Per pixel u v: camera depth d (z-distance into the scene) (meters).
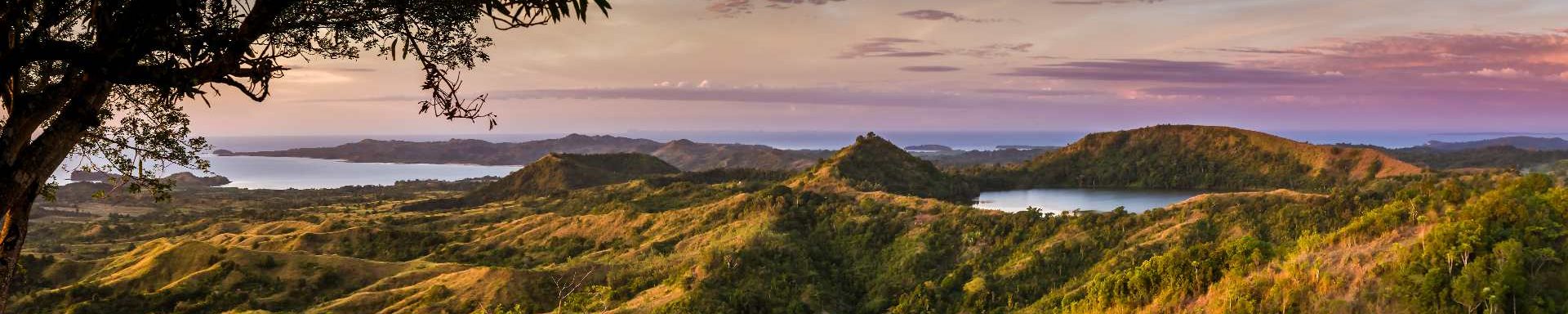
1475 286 47.06
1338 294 54.12
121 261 147.38
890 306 128.38
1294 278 57.78
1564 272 46.91
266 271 134.00
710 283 122.38
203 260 134.88
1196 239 141.88
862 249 167.00
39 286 134.12
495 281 121.12
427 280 131.75
